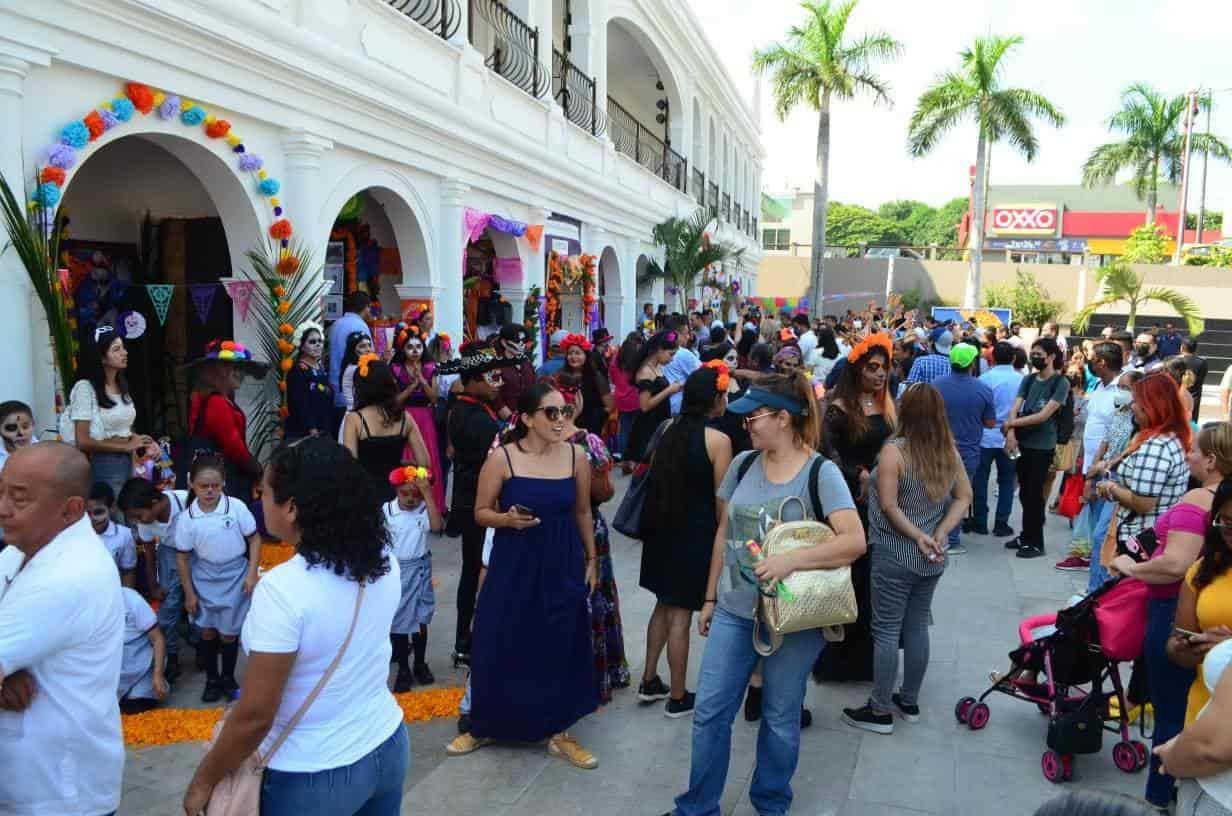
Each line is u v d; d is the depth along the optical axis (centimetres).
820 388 796
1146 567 345
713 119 2833
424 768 413
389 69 905
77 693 242
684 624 453
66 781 243
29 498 239
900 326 2431
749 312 2144
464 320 1292
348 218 1019
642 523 449
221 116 702
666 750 432
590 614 436
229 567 478
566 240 1491
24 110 541
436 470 801
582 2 1572
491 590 418
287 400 736
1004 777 409
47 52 539
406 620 488
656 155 2228
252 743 221
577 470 430
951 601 660
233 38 672
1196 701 287
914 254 4728
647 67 2300
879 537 441
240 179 724
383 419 559
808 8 2609
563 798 388
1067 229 6469
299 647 223
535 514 412
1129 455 490
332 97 810
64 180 561
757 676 462
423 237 1015
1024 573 734
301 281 786
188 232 899
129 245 916
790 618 324
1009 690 448
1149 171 3841
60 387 588
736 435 514
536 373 920
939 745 440
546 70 1369
